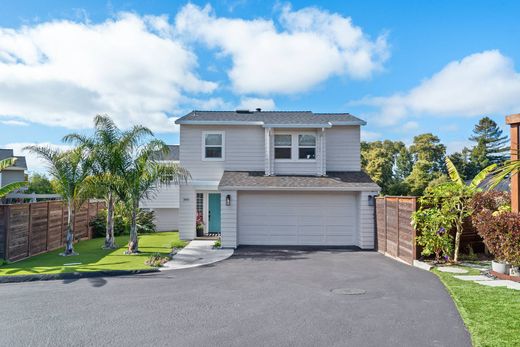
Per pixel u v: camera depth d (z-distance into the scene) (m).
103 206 20.08
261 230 15.44
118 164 12.98
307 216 15.45
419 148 45.88
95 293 7.55
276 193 15.48
